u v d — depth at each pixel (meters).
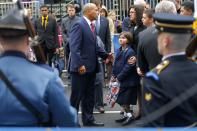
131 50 9.05
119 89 9.22
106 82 12.82
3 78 3.66
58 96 3.72
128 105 9.21
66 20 13.85
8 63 3.71
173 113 3.56
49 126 3.77
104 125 9.22
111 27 13.86
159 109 3.51
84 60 8.63
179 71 3.72
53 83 3.72
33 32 3.80
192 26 3.87
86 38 8.64
